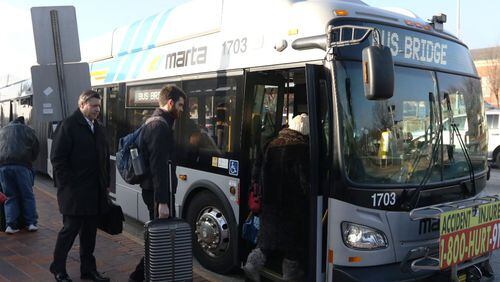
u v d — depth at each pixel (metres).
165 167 4.12
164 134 4.15
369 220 3.91
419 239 4.16
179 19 6.17
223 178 5.23
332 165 3.91
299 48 4.17
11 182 6.43
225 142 5.21
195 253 5.77
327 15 4.18
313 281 4.01
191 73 5.79
